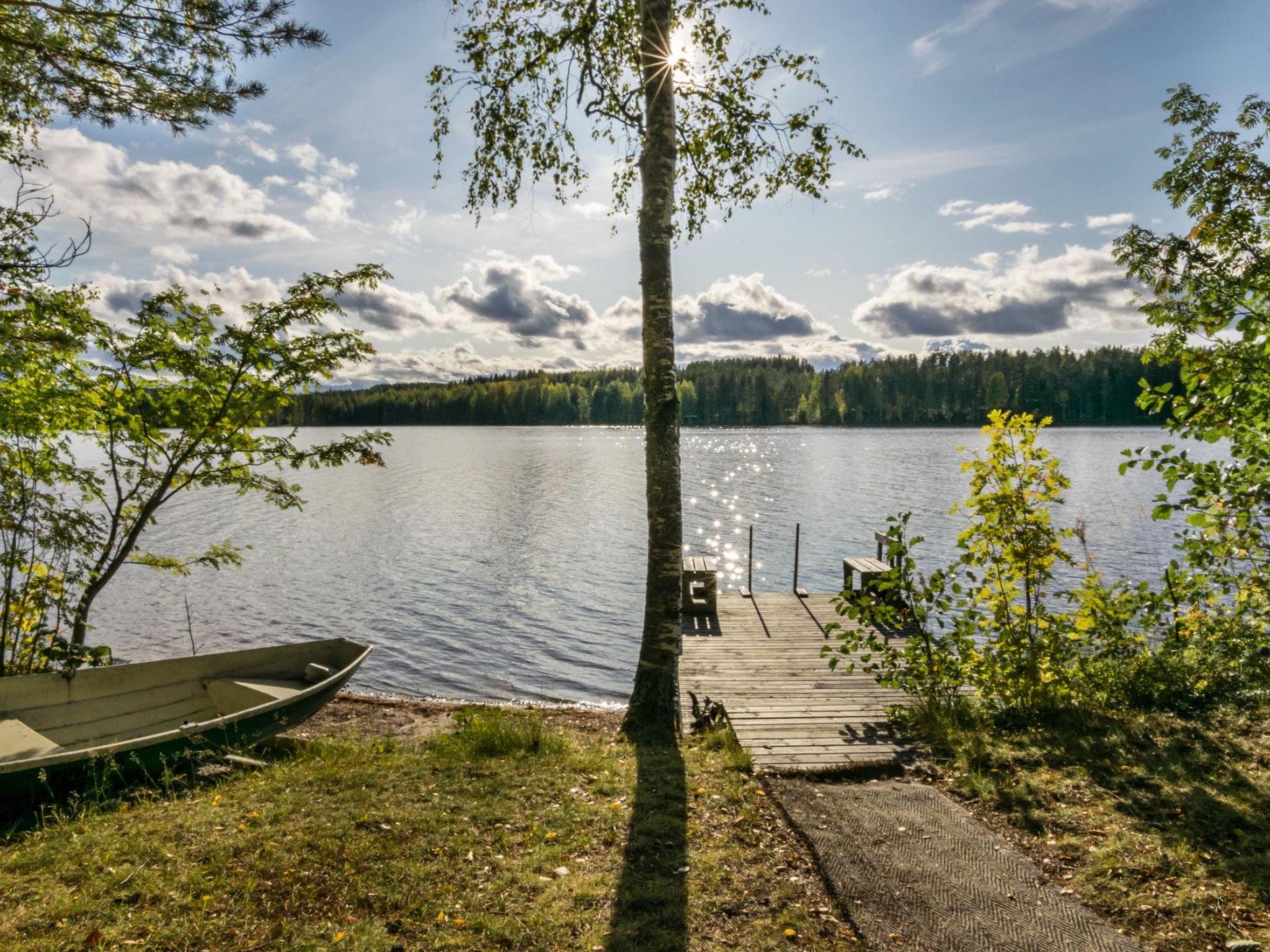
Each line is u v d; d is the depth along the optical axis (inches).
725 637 401.1
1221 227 217.8
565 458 2566.4
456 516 1212.5
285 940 122.9
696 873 148.9
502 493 1528.1
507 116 313.7
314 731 327.3
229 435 297.3
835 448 2716.5
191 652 538.3
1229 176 218.5
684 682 317.1
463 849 156.9
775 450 2618.1
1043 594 250.8
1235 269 221.3
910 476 1673.2
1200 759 186.2
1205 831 151.9
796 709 276.8
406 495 1508.4
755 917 134.0
